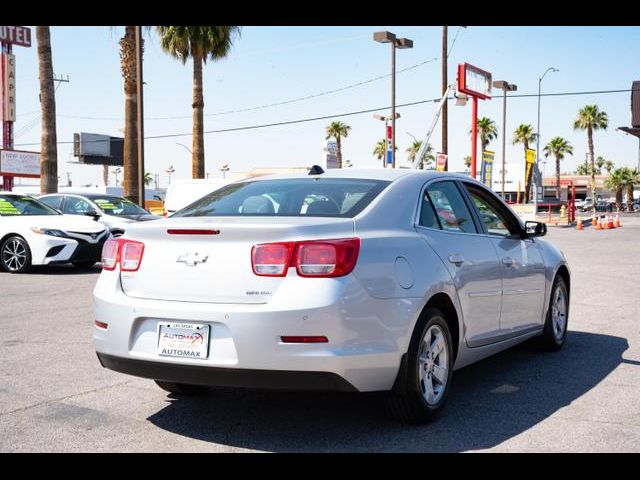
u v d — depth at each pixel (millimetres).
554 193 104938
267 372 3750
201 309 3861
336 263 3812
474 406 4770
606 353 6469
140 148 22531
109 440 4109
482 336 5031
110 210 15852
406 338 4078
